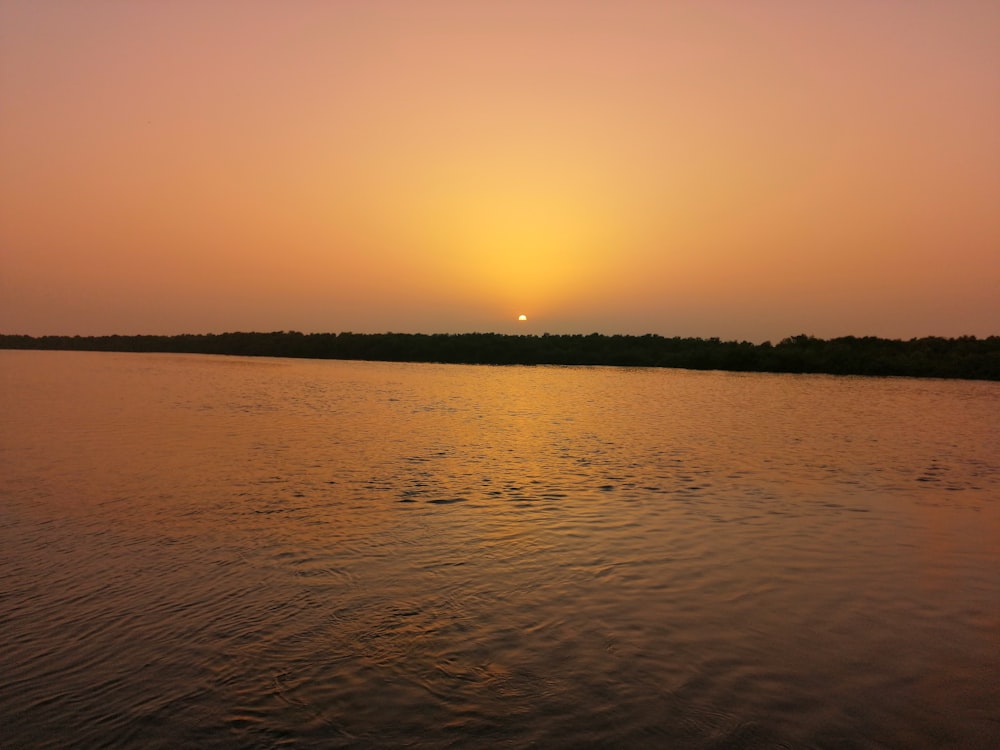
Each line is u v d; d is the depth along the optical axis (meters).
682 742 5.80
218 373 59.78
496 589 9.02
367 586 9.08
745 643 7.56
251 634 7.65
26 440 21.56
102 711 6.20
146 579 9.27
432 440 22.44
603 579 9.41
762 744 5.77
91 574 9.45
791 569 9.91
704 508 13.49
